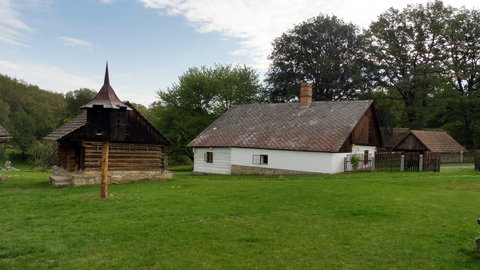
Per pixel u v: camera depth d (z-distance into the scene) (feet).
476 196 45.47
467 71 147.54
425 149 118.11
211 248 26.63
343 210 38.11
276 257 24.84
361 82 158.30
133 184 67.00
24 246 26.94
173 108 151.23
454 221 33.24
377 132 106.63
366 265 23.39
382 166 87.25
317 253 25.57
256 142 98.94
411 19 151.43
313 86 170.71
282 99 178.91
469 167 98.48
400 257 24.62
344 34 164.45
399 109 168.04
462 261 23.68
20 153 232.53
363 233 30.09
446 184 56.24
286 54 171.12
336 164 85.40
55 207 41.60
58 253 25.61
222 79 151.12
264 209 39.14
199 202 43.52
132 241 28.22
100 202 43.98
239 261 24.14
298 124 99.50
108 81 52.11
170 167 166.09
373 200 43.06
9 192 55.57
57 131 75.41
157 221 34.12
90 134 48.39
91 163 68.74
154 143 76.59
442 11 148.36
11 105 229.04
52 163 159.12
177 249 26.43
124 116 50.78
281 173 92.73
